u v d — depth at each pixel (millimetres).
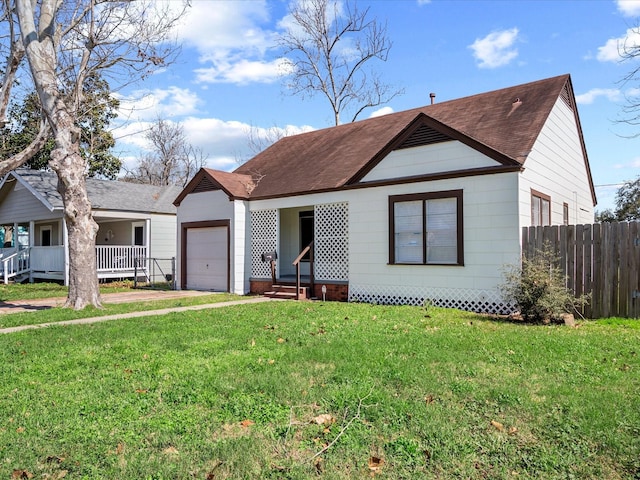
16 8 10773
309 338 6969
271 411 4012
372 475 2998
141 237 21641
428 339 6766
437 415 3863
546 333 7270
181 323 8547
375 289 11977
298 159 16562
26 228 28438
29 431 3639
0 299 13945
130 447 3375
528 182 10297
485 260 10070
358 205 12352
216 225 15516
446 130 10680
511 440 3438
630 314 8648
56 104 10766
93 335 7426
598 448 3287
